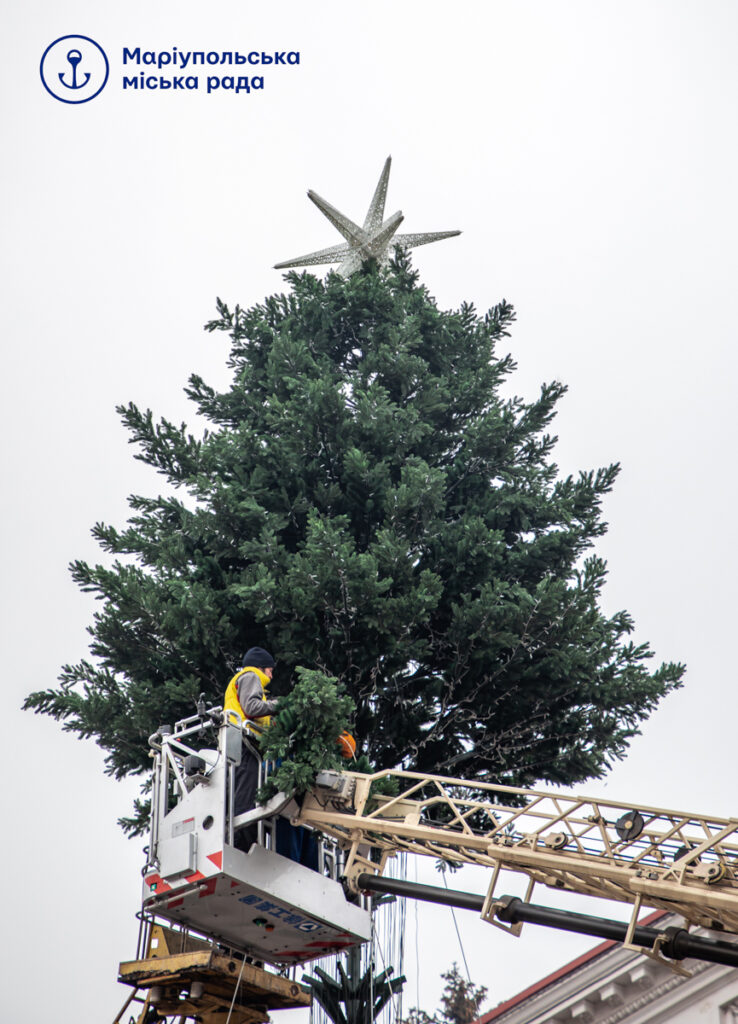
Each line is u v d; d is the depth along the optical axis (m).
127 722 24.31
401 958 23.94
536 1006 29.30
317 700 17.30
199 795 17.64
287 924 18.19
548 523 27.98
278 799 17.34
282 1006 19.67
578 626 24.84
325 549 23.77
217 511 25.50
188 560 25.67
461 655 25.22
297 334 30.36
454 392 29.45
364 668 24.77
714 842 16.06
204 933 18.69
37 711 24.92
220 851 16.97
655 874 16.25
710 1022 26.69
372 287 29.91
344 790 18.16
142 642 25.34
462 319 31.33
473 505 27.42
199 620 24.11
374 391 26.81
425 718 25.92
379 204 31.48
